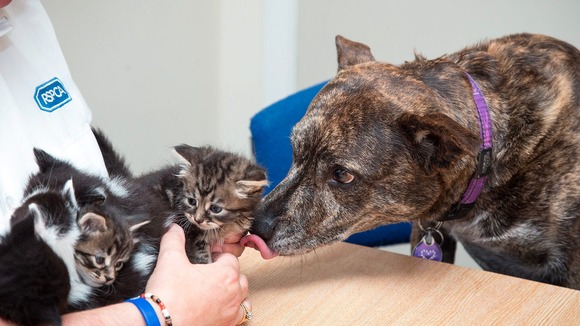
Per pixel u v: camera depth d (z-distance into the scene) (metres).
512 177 2.27
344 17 4.21
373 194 2.11
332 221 2.12
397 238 3.31
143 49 3.40
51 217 1.38
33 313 1.16
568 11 4.23
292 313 1.75
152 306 1.44
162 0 3.43
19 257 1.20
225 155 2.07
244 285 1.68
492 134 2.21
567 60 2.39
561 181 2.27
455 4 4.28
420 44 4.35
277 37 3.98
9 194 1.71
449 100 2.16
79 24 3.06
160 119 3.61
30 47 1.88
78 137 1.92
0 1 1.65
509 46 2.44
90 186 1.59
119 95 3.34
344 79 2.19
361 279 1.94
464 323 1.69
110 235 1.48
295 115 3.03
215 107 3.94
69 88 1.96
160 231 1.71
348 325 1.69
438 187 2.17
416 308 1.77
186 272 1.57
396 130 2.05
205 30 3.72
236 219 1.97
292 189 2.12
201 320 1.52
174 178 2.00
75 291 1.44
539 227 2.33
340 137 2.05
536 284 1.89
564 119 2.28
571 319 1.70
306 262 2.08
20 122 1.81
